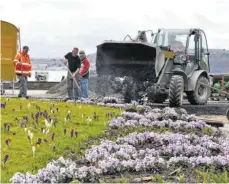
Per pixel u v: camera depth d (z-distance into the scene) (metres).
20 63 23.28
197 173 8.40
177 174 8.41
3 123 12.81
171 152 10.05
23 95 23.52
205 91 26.89
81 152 10.30
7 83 40.97
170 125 14.50
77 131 12.84
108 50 23.34
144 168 8.61
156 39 25.50
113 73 23.34
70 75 22.97
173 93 23.33
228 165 8.87
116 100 21.36
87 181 7.95
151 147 11.10
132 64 23.20
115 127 14.12
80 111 16.81
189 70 25.39
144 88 22.95
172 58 24.56
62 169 7.88
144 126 14.57
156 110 18.09
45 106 17.08
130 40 23.17
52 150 10.33
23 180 7.54
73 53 22.78
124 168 8.59
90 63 23.56
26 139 11.20
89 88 27.31
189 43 25.42
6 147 10.29
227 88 32.78
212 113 22.17
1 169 8.68
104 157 9.17
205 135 12.77
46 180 7.75
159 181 7.93
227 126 17.02
